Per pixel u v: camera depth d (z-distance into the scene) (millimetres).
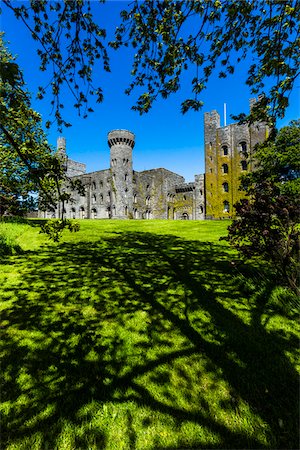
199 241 12172
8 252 10055
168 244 11672
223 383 3203
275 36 3904
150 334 4340
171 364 3572
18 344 4094
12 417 2783
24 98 3250
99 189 57969
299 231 4547
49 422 2717
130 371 3461
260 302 5379
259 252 4926
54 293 6109
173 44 4109
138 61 4535
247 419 2689
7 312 5184
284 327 4457
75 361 3689
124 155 54469
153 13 4039
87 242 12406
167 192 62250
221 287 6176
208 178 52562
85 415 2793
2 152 11523
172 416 2758
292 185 22516
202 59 4285
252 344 3973
